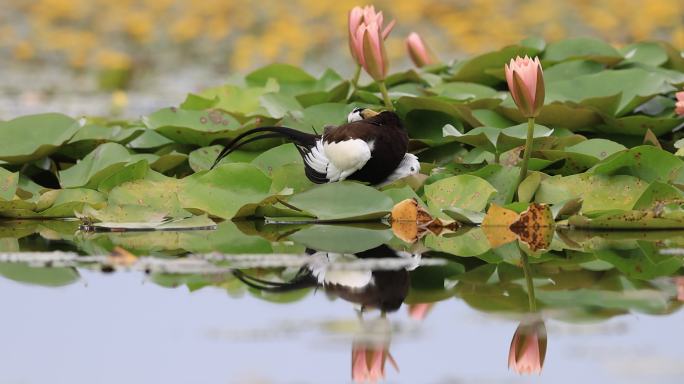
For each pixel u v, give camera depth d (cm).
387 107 1055
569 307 645
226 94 1214
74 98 1977
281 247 829
